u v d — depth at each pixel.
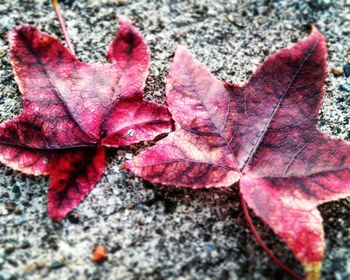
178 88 0.19
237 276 0.17
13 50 0.19
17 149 0.18
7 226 0.18
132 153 0.20
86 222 0.19
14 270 0.17
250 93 0.19
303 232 0.16
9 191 0.19
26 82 0.19
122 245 0.18
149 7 0.25
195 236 0.18
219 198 0.19
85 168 0.19
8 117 0.21
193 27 0.25
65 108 0.19
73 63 0.20
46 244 0.18
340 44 0.24
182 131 0.18
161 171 0.18
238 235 0.18
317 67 0.19
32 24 0.24
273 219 0.17
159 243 0.18
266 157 0.18
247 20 0.25
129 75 0.20
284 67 0.19
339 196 0.17
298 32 0.25
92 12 0.25
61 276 0.17
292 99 0.19
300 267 0.18
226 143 0.18
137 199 0.19
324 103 0.22
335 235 0.18
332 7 0.25
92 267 0.18
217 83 0.19
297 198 0.17
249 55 0.24
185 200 0.19
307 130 0.19
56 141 0.19
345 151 0.18
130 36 0.20
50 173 0.18
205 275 0.17
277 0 0.26
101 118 0.19
